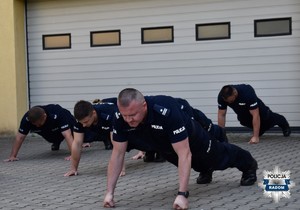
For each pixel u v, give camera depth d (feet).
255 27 34.35
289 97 33.78
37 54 40.04
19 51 39.75
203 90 35.76
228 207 15.20
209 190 17.52
